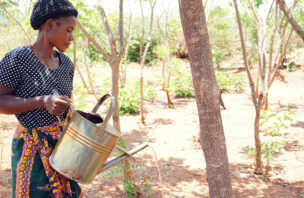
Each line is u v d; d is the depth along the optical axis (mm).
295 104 9344
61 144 1229
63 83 1373
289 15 2516
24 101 1212
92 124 1190
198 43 1492
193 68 1542
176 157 4816
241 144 5539
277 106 9086
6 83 1226
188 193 3486
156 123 7180
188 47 1528
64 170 1208
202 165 4473
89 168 1212
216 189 1624
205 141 1608
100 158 1223
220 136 1594
